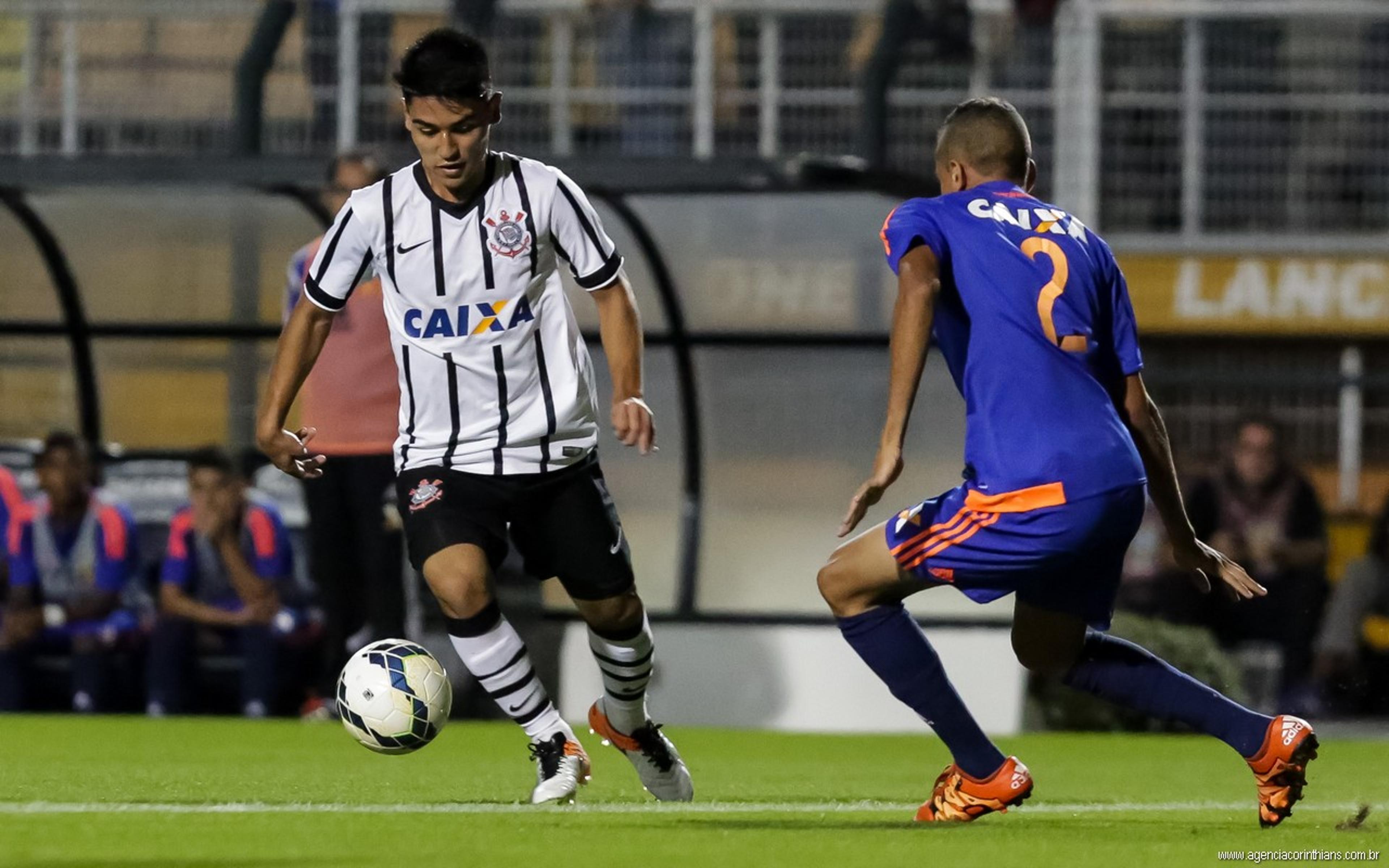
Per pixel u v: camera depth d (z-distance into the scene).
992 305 16.86
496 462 18.41
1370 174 54.22
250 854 14.53
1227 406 51.31
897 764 28.92
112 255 40.91
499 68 51.66
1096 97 52.81
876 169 36.75
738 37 51.91
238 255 41.09
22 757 26.55
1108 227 53.84
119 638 39.03
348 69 50.16
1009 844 15.71
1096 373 17.09
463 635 18.56
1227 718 17.20
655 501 41.03
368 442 34.00
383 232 18.34
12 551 39.03
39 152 52.56
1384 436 51.56
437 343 18.42
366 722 18.78
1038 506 16.58
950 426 40.31
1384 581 45.19
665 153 51.91
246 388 42.75
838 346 39.75
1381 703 45.19
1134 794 23.48
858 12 51.78
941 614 39.78
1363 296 54.03
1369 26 53.91
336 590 34.97
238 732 32.84
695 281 39.47
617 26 51.66
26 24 52.44
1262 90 53.97
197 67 52.34
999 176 17.77
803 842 15.75
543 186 18.39
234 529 38.22
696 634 40.22
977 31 52.03
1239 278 54.06
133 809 18.45
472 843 15.31
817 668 39.66
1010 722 39.03
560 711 38.91
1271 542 45.34
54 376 43.19
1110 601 17.34
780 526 40.84
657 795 20.16
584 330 40.72
